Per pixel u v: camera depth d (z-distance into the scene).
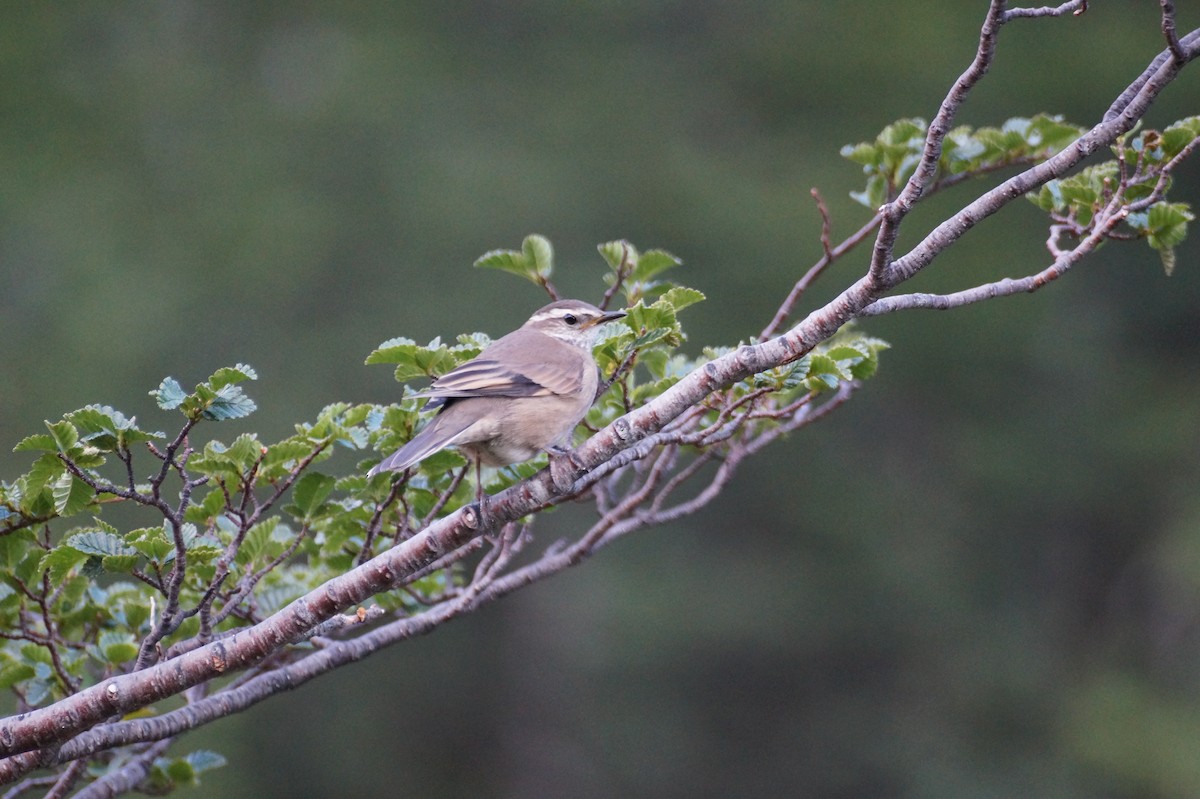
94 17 20.97
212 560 5.73
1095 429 20.56
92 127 19.80
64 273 18.30
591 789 18.41
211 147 19.80
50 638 5.59
